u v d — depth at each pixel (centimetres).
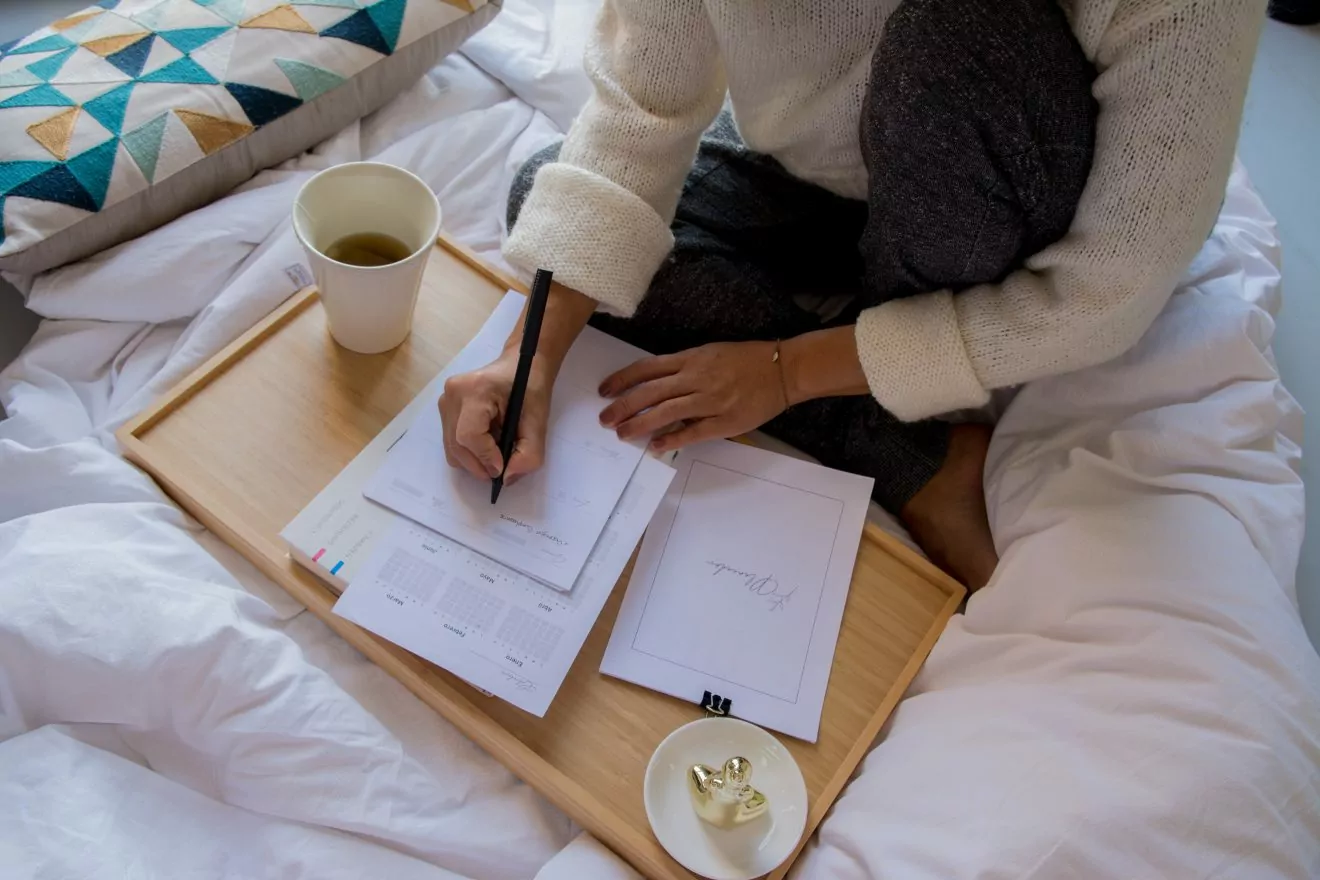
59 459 83
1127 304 76
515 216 101
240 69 102
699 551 85
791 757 74
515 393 79
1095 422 89
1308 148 137
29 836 66
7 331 103
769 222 101
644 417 86
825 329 90
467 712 76
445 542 81
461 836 74
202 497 83
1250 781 67
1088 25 67
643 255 86
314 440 88
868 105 76
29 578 74
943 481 94
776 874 72
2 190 91
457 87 120
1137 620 75
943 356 81
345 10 107
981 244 79
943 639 83
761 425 97
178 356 94
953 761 72
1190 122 67
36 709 73
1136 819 65
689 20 81
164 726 74
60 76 97
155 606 74
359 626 78
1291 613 77
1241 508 82
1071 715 71
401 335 93
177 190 99
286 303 95
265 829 72
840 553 87
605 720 78
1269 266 104
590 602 79
